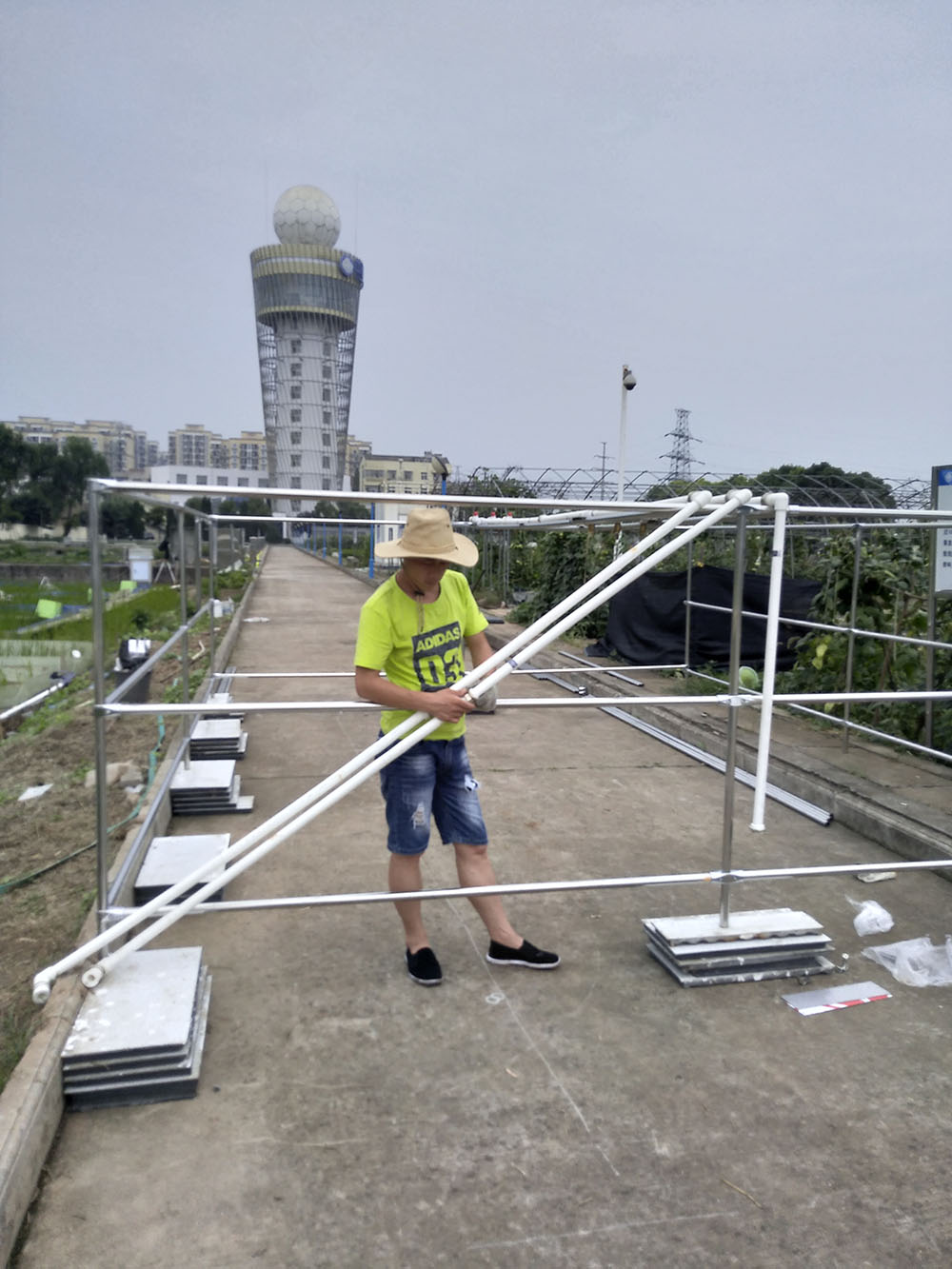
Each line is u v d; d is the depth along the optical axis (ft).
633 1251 6.82
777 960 11.05
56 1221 7.02
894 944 11.76
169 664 34.06
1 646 32.50
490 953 11.20
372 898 10.16
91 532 9.52
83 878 13.11
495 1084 8.82
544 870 14.28
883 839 15.48
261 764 20.39
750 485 62.44
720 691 25.58
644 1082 8.89
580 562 38.52
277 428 398.01
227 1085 8.73
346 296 397.60
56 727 23.52
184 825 16.17
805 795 17.67
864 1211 7.27
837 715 22.49
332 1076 8.90
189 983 9.45
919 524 17.71
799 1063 9.27
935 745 20.39
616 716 25.80
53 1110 7.94
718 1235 6.99
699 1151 7.93
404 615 10.23
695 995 10.55
